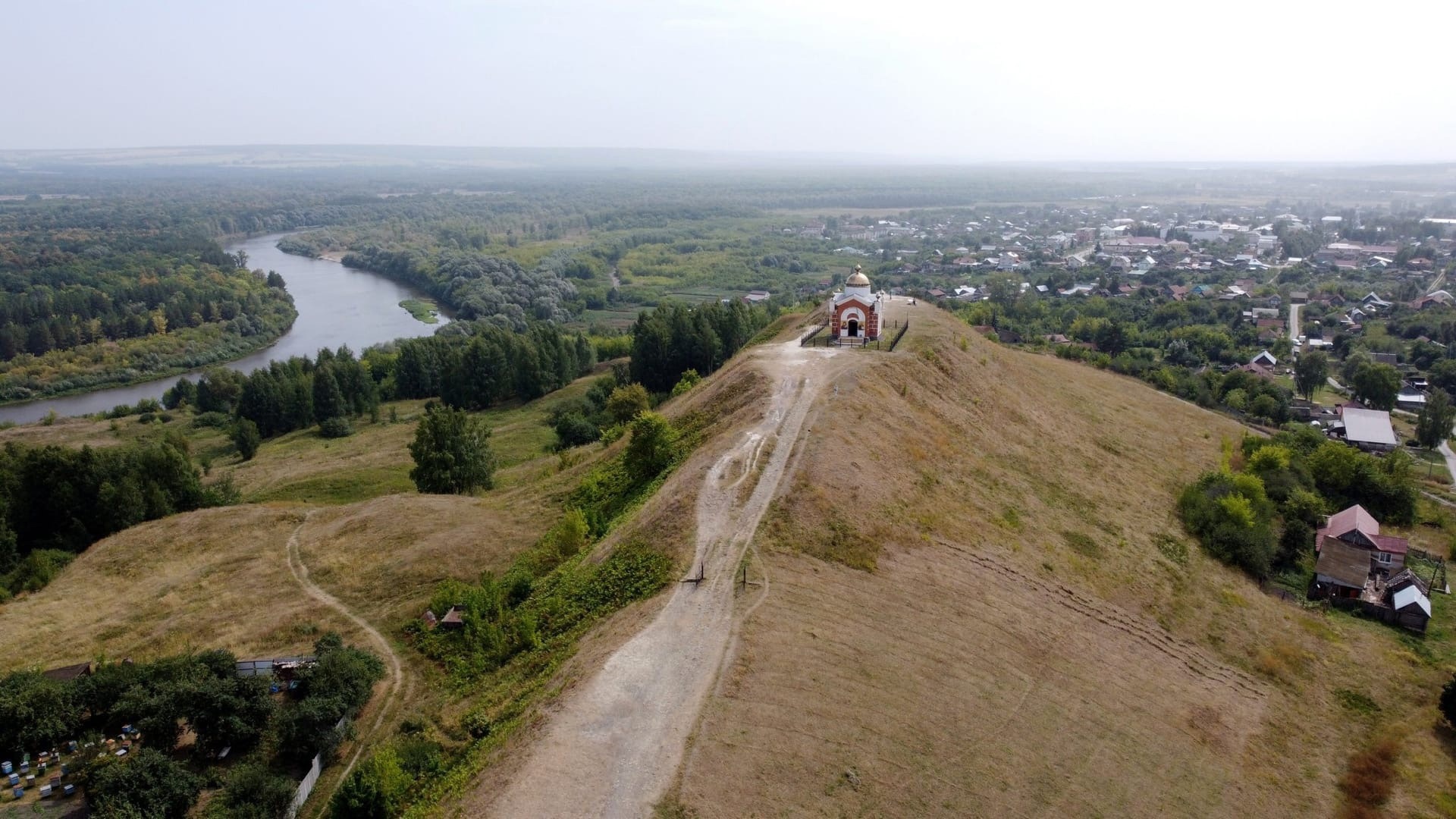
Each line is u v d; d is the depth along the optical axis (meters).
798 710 38.56
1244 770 45.88
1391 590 69.25
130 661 53.28
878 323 91.12
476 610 56.03
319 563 69.38
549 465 99.19
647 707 38.25
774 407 69.06
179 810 41.41
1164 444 96.81
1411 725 53.28
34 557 74.38
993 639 48.09
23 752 45.78
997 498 66.56
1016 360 110.25
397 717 49.44
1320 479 89.38
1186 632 58.12
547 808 33.12
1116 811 38.97
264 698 47.97
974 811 36.06
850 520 54.28
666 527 53.81
